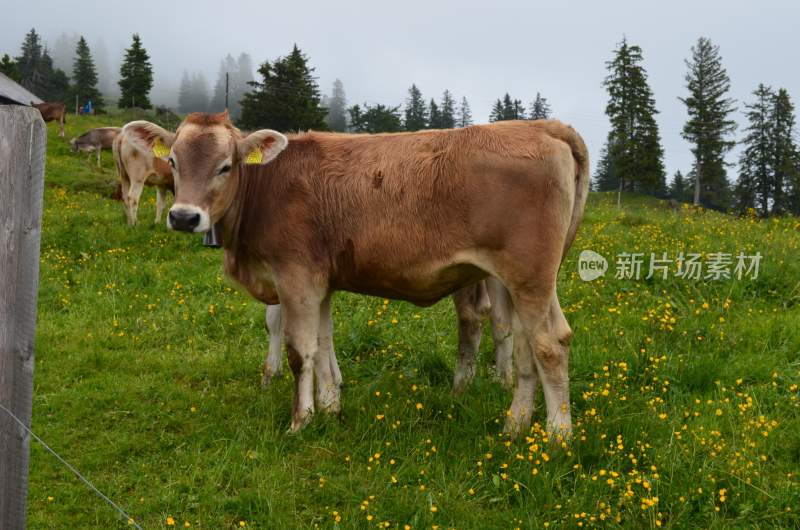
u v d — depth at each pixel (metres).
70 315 8.54
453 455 4.85
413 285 5.24
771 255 9.54
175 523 4.20
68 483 4.66
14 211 2.72
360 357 7.34
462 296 6.14
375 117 81.69
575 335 7.25
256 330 8.26
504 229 4.83
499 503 4.34
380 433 5.22
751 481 4.32
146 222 14.33
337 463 4.88
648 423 5.06
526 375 5.16
